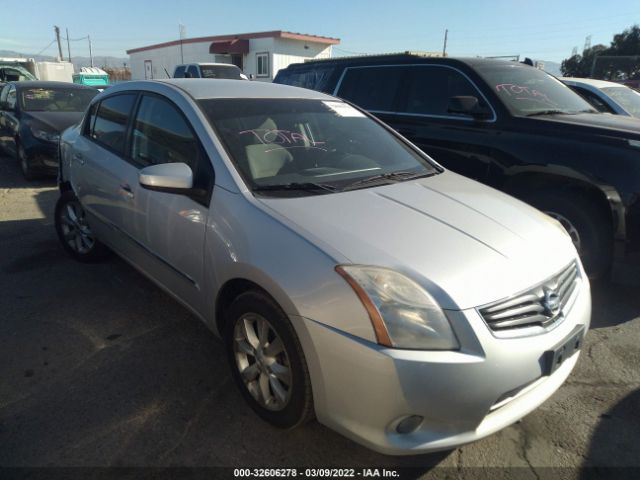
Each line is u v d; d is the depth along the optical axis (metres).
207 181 2.67
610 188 3.64
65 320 3.46
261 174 2.68
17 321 3.43
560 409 2.67
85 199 4.00
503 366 1.95
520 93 4.65
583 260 3.94
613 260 3.73
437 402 1.89
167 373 2.88
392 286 1.96
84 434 2.39
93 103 4.19
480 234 2.33
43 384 2.76
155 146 3.21
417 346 1.91
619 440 2.46
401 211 2.48
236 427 2.46
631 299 3.94
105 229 3.81
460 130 4.64
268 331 2.32
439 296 1.95
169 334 3.30
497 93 4.53
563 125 4.05
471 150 4.52
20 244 4.93
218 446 2.34
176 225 2.83
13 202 6.62
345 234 2.19
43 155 7.55
